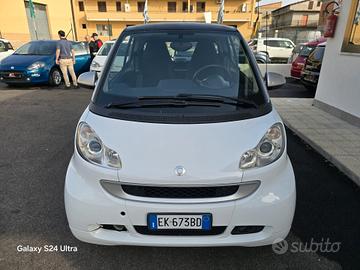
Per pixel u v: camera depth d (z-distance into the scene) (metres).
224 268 2.04
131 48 2.52
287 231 1.89
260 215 1.76
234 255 2.14
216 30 2.65
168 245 1.80
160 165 1.70
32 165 3.56
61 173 3.36
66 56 8.94
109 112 1.96
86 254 2.15
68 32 28.80
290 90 9.05
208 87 2.20
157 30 2.63
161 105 1.99
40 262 2.08
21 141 4.39
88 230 1.84
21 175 3.30
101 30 42.38
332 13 5.49
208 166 1.70
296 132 4.68
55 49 9.53
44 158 3.77
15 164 3.59
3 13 21.52
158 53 2.46
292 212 1.87
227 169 1.71
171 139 1.76
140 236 1.81
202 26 2.70
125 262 2.08
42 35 25.00
